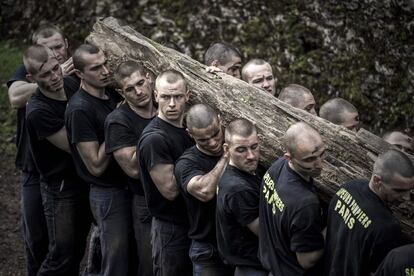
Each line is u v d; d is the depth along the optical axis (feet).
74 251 29.89
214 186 24.04
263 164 25.54
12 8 46.57
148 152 25.21
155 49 27.55
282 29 42.34
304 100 28.27
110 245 27.63
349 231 21.31
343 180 24.35
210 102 26.30
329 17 42.50
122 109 26.66
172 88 25.12
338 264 21.47
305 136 21.99
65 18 44.78
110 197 27.63
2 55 44.75
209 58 30.07
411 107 41.42
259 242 23.15
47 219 29.58
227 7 42.73
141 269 27.66
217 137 24.47
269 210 22.61
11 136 41.93
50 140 28.27
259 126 25.46
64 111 28.43
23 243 36.65
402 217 23.48
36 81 27.76
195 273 25.45
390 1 42.75
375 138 24.80
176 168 24.94
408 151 29.60
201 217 25.02
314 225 21.81
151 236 26.91
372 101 41.52
